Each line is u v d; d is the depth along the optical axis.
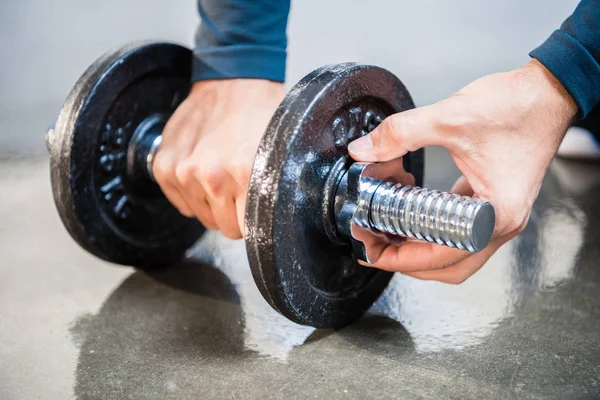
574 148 1.68
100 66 0.94
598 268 1.04
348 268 0.84
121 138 0.99
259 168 0.70
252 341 0.85
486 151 0.73
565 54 0.73
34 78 2.44
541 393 0.71
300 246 0.74
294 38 3.02
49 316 0.93
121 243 1.01
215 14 0.96
